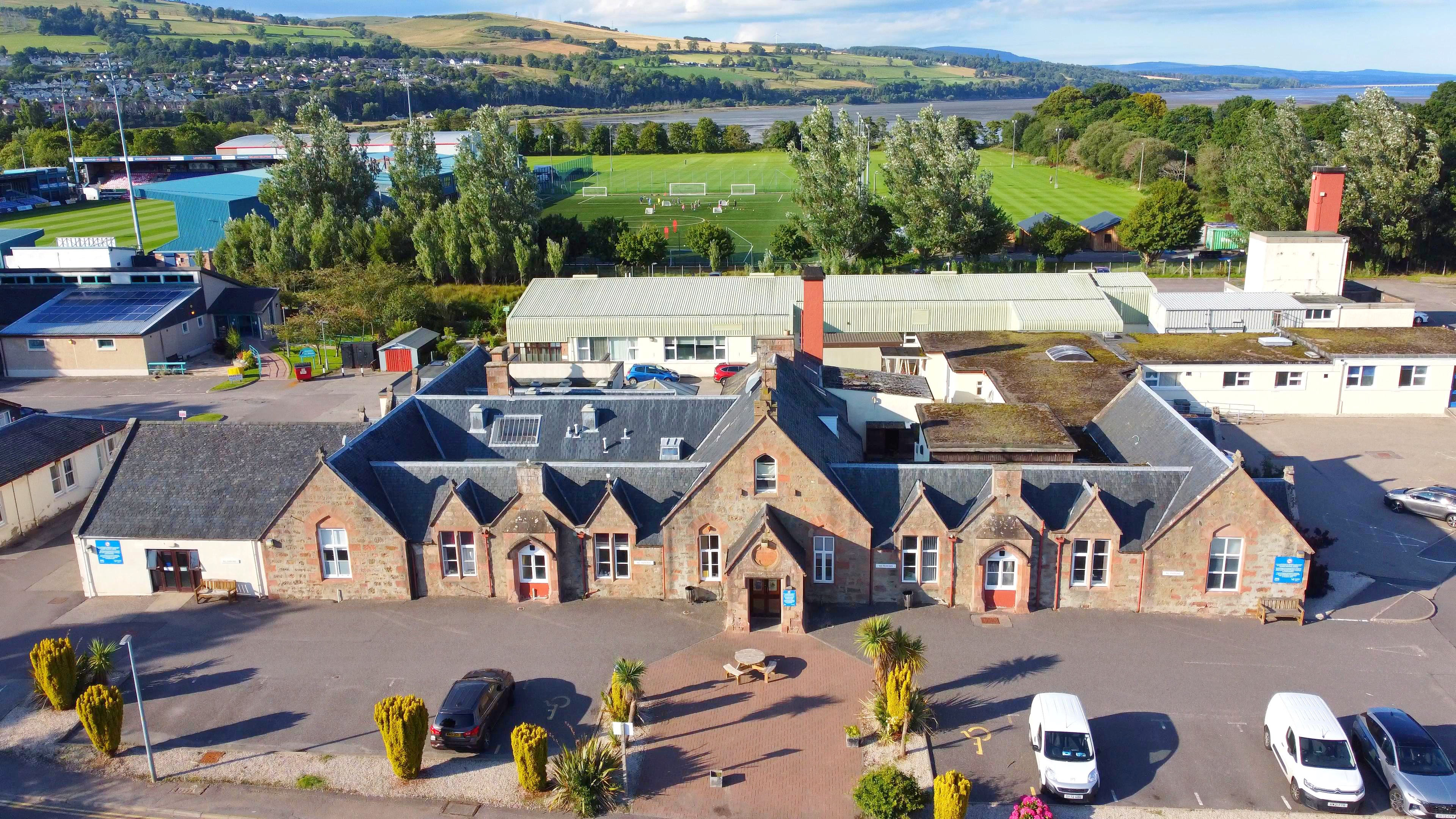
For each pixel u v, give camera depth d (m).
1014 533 50.09
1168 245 148.50
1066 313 95.88
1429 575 56.03
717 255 143.38
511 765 41.09
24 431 67.06
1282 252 106.69
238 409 91.00
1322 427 81.06
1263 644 48.59
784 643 49.31
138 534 53.97
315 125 143.88
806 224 135.00
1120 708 43.59
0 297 111.00
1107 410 65.88
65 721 44.28
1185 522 49.81
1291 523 49.50
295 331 108.31
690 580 52.94
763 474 51.16
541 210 148.00
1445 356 82.44
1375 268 140.62
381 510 53.03
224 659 48.47
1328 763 37.97
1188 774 39.69
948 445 59.53
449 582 53.94
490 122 132.62
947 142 131.75
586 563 53.12
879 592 52.44
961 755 40.84
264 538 53.12
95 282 115.69
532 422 60.41
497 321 119.06
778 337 78.19
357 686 46.03
